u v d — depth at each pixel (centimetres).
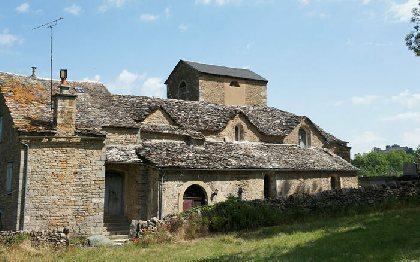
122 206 2375
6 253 1474
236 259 1266
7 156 2119
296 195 2219
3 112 2236
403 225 1589
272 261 1188
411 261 1078
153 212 2216
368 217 1877
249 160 2614
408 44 2628
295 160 2912
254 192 2556
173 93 3906
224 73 3741
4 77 2302
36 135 1911
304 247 1372
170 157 2303
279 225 1986
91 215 1977
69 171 1958
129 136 2370
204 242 1673
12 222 1941
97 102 2517
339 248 1305
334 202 2189
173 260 1334
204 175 2355
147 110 2644
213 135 2830
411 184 2172
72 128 1984
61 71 2012
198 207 2041
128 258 1407
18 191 1880
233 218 1988
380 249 1246
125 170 2383
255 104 3881
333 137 3584
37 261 1391
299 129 3291
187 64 3722
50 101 2248
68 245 1669
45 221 1886
